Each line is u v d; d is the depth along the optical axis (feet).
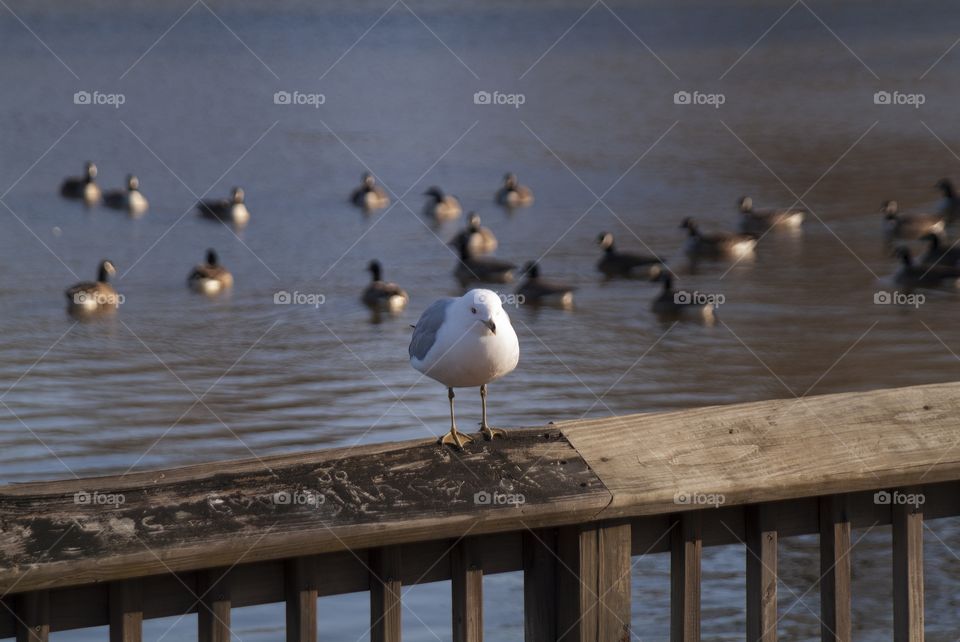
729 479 13.96
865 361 65.67
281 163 134.10
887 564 39.04
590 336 70.95
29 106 174.29
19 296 78.48
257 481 13.21
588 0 362.53
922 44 242.78
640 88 194.80
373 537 12.80
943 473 14.65
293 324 72.95
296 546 12.53
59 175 127.13
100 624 12.72
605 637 14.15
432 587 38.22
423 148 143.23
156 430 53.57
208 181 124.26
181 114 169.58
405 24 298.15
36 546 11.96
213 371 62.85
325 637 34.78
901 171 124.67
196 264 89.40
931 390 15.64
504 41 264.11
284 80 202.69
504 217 107.96
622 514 13.65
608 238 88.89
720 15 316.40
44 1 334.85
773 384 61.62
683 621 14.65
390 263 90.63
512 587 37.91
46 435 52.70
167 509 12.64
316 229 102.89
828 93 184.44
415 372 62.95
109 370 62.80
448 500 13.23
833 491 14.40
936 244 88.84
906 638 15.39
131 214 108.68
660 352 67.36
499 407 57.16
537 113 170.30
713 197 114.21
